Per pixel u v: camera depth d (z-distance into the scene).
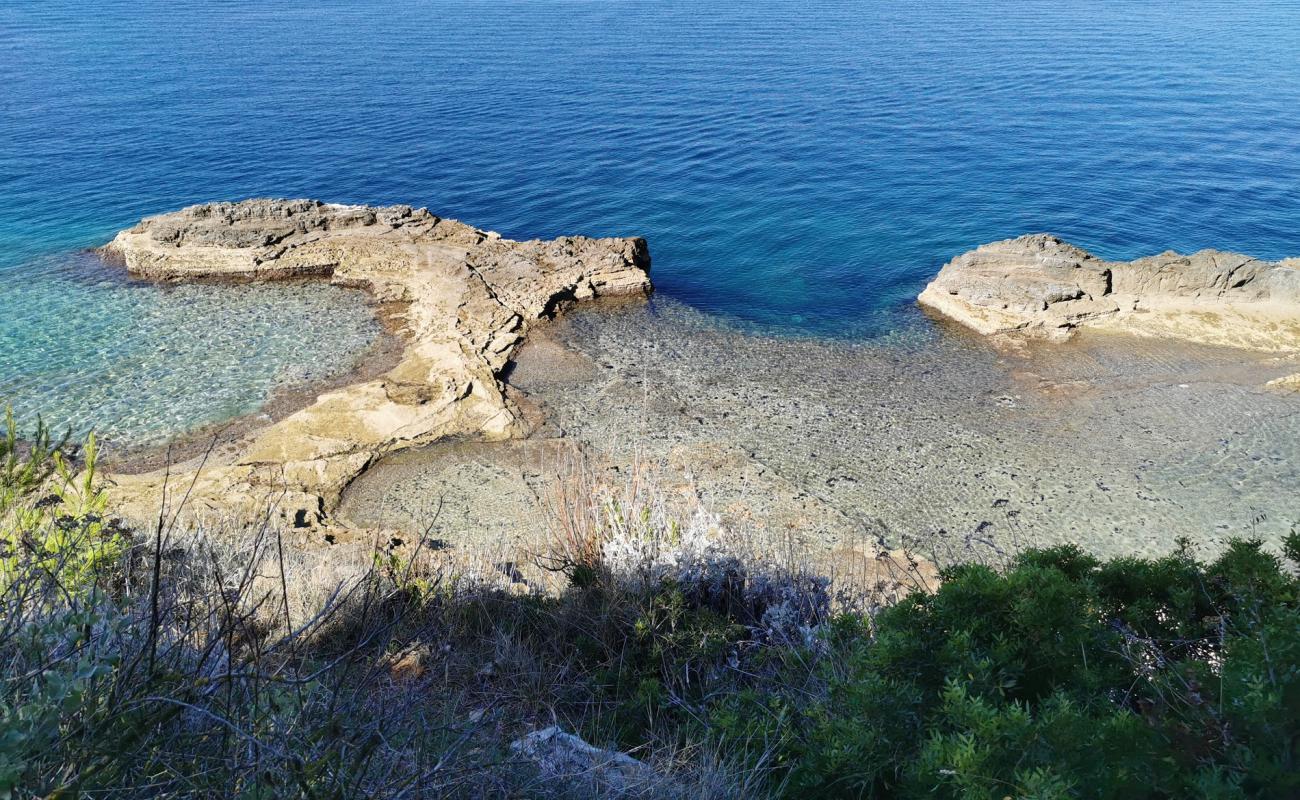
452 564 11.39
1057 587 5.16
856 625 7.29
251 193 47.50
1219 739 3.66
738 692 6.88
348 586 8.98
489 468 20.59
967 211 43.00
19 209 43.06
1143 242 39.28
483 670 6.96
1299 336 27.05
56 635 3.48
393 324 29.05
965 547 17.83
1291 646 3.90
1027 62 80.38
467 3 151.62
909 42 95.12
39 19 127.75
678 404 23.95
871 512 18.97
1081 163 49.72
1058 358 26.62
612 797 4.96
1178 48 86.00
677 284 34.38
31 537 5.38
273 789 3.14
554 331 28.89
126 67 85.12
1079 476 20.42
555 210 45.00
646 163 51.91
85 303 30.84
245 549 7.70
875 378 25.72
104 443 21.53
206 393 24.33
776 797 5.02
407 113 65.62
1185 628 5.84
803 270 35.94
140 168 51.41
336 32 112.19
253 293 31.77
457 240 35.59
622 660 7.64
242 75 81.44
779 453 21.36
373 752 3.59
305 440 21.52
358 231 35.72
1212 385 24.50
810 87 71.56
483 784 4.20
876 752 4.72
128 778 3.14
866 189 46.47
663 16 126.44
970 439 22.08
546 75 80.12
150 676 3.29
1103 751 3.71
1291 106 60.25
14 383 24.73
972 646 4.98
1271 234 39.75
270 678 3.62
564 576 10.80
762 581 9.30
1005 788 3.63
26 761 2.69
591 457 21.08
